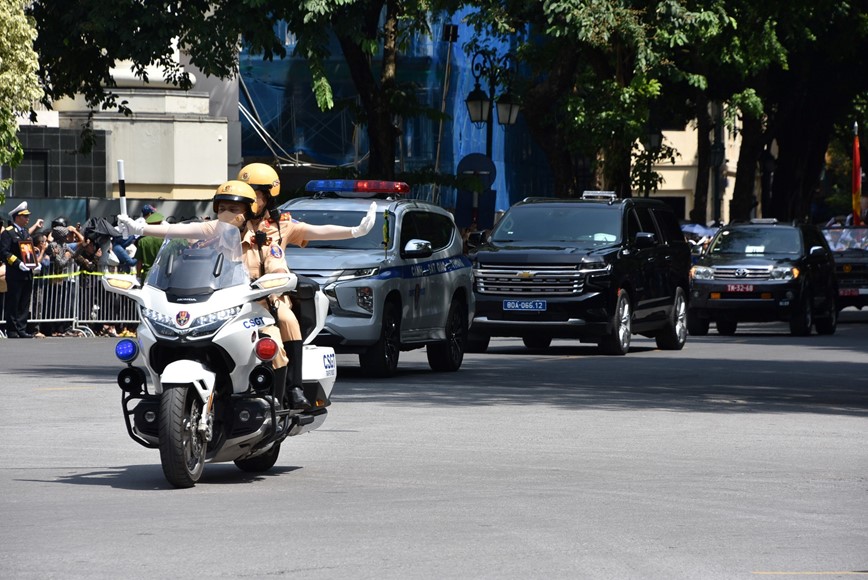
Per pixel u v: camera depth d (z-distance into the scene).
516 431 31.05
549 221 58.28
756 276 71.06
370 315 42.94
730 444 29.14
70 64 71.25
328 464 26.23
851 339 69.12
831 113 112.12
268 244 25.16
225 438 23.50
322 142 104.38
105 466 25.92
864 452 28.08
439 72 104.94
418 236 46.69
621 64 74.50
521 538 19.05
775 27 86.38
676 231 62.94
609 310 55.00
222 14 65.12
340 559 17.64
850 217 112.00
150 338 23.23
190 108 89.75
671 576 16.84
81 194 87.12
